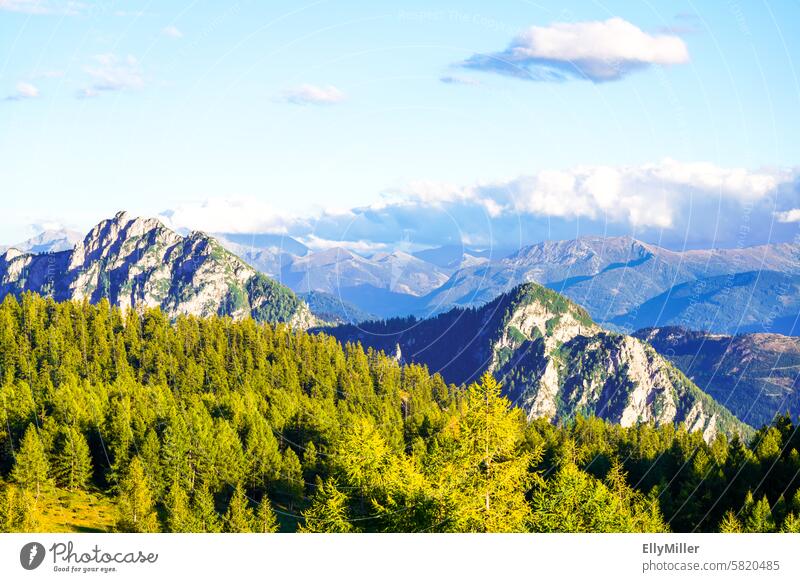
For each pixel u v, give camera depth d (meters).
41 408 103.00
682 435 118.38
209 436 86.38
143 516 70.75
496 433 38.16
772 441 83.38
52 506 81.19
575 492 44.56
